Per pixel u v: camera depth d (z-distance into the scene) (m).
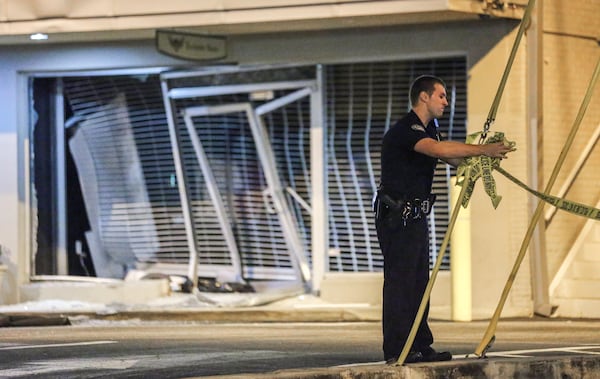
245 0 43.84
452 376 24.33
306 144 49.06
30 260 50.81
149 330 39.88
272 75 48.81
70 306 48.31
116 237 52.41
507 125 45.53
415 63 47.38
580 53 47.84
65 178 52.25
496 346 33.47
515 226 45.56
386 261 25.25
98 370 27.28
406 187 25.03
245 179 50.38
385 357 25.50
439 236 47.53
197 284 50.81
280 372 23.19
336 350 32.03
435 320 43.56
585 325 41.78
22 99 50.47
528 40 45.50
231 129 50.22
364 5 42.69
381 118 48.00
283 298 48.34
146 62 49.28
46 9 45.53
